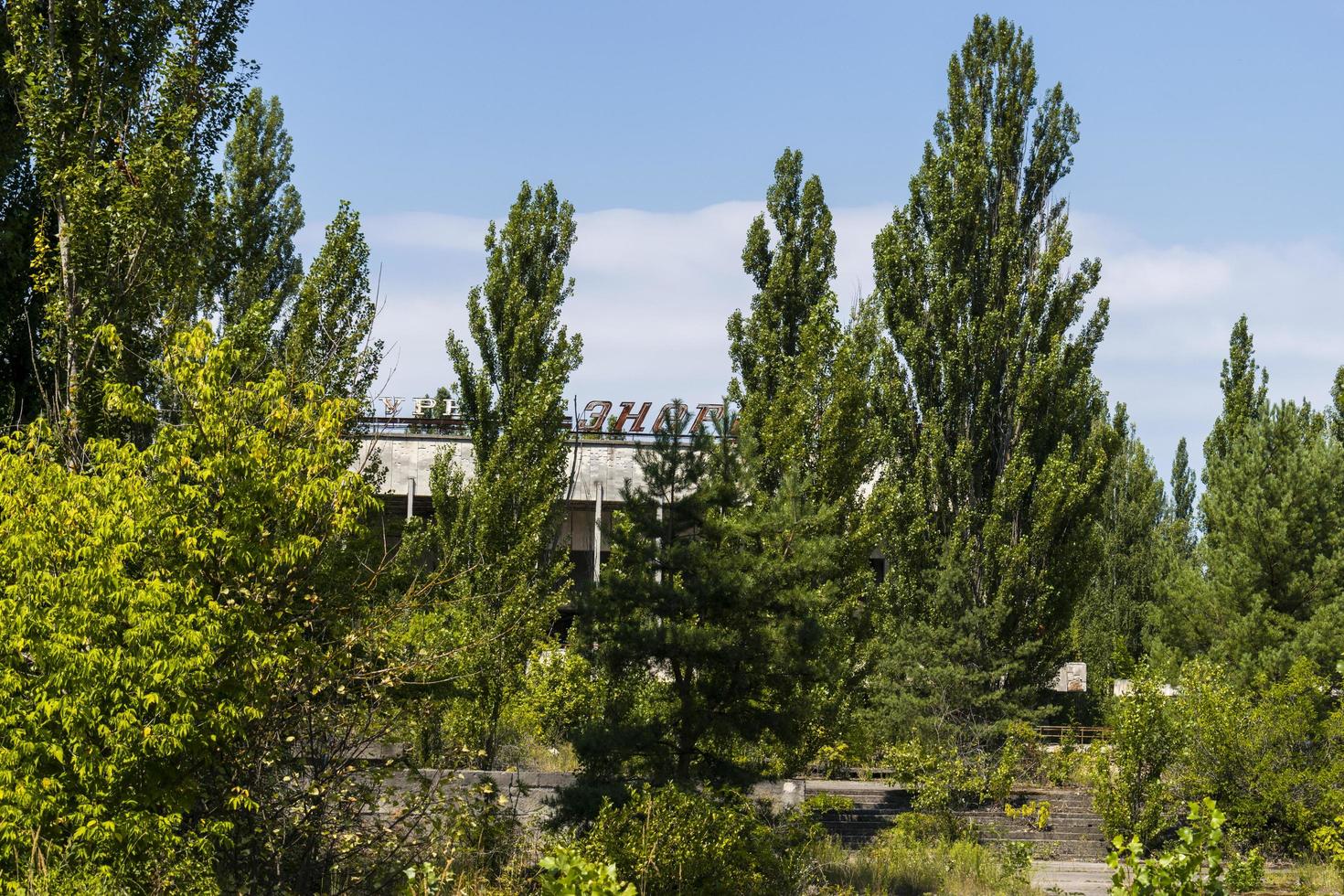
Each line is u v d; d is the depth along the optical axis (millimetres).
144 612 12805
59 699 12484
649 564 20578
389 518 19062
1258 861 15656
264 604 13977
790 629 19625
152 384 18922
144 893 12328
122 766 12508
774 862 18562
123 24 20188
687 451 21156
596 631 19875
